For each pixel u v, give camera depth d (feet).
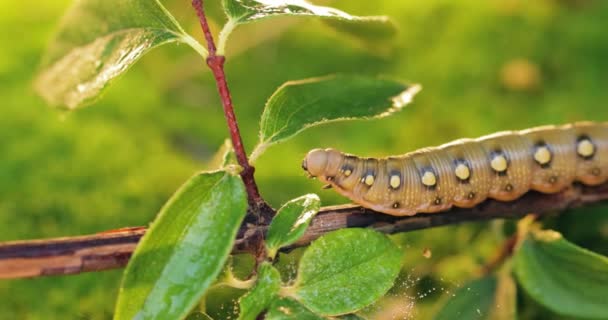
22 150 1.41
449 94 1.58
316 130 1.50
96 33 1.02
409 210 1.07
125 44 1.01
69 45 1.03
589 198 1.15
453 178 1.08
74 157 1.41
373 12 1.78
